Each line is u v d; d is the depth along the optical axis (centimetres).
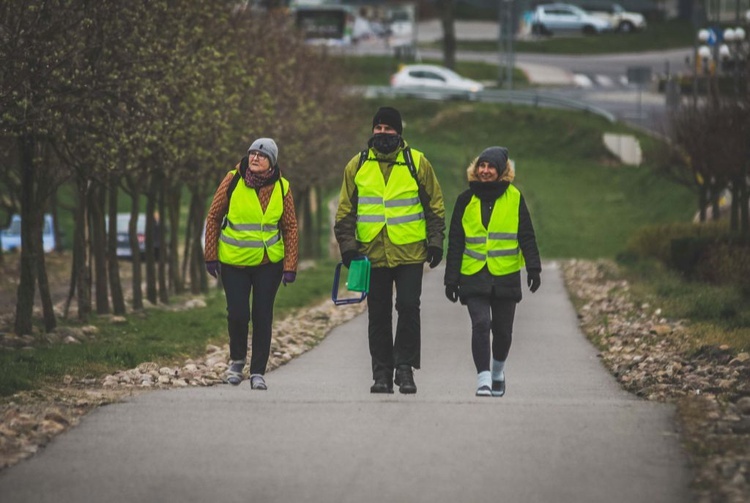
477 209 3016
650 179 16688
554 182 17762
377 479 2075
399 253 3008
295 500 1955
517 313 6544
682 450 2286
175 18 6234
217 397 2967
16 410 2748
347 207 3028
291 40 11262
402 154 3011
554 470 2136
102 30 5222
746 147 7912
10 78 4522
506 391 3428
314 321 6266
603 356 4566
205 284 9431
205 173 8131
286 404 2798
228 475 2109
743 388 3183
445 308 6906
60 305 8156
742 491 1967
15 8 4522
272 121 9106
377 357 3117
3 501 1961
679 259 7406
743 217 8069
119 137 5466
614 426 2511
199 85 6700
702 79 16075
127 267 12406
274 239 3250
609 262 10444
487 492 1995
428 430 2469
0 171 6041
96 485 2053
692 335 4712
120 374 3825
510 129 19662
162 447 2322
